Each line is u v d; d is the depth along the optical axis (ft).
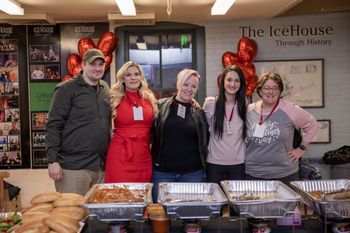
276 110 9.82
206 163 10.34
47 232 6.26
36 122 18.37
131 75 10.12
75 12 15.87
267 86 9.57
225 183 7.34
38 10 15.37
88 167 10.39
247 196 6.61
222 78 10.10
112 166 10.16
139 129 10.14
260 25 18.34
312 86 18.52
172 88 18.63
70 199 7.14
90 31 18.13
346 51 18.39
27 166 18.45
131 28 18.24
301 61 18.43
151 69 18.60
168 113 9.94
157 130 10.05
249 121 10.08
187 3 14.67
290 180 10.07
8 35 18.02
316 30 18.33
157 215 6.69
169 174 10.05
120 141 10.17
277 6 15.34
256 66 18.48
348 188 7.32
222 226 6.91
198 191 7.30
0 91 18.25
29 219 6.70
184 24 18.31
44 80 18.26
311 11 17.89
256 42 18.37
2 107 18.31
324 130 18.66
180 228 6.84
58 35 18.08
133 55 18.47
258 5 15.14
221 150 10.15
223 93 10.11
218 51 18.43
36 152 18.40
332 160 17.65
